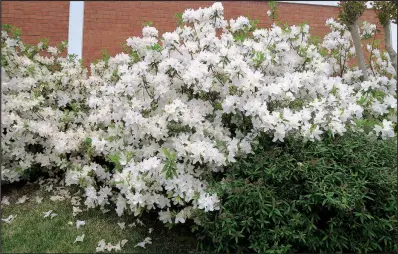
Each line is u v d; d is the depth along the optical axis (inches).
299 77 117.2
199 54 116.3
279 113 104.4
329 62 165.8
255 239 95.4
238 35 137.6
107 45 223.5
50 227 116.3
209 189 99.0
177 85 120.0
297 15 235.3
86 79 169.5
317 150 101.5
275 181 99.7
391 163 104.1
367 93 129.9
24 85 142.0
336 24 166.6
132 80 111.5
